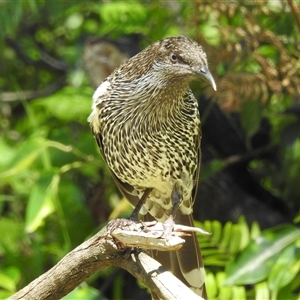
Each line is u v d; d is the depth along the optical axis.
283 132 11.86
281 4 11.73
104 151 9.95
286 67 10.81
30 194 12.06
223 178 12.41
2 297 10.08
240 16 11.82
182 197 9.80
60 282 8.16
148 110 9.38
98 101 9.70
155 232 8.12
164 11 13.54
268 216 12.31
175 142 9.55
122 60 13.01
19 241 12.58
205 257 10.50
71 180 13.21
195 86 12.11
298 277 9.97
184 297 7.70
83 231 12.30
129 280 12.91
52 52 15.76
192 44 9.16
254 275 9.35
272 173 12.86
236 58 10.98
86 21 15.05
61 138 13.02
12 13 12.72
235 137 12.66
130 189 10.27
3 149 12.92
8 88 15.45
